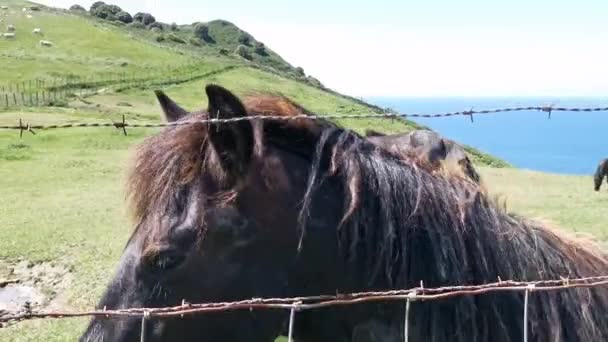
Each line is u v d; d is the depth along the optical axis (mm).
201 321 2549
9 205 18969
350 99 80625
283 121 2764
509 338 2684
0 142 31891
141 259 2529
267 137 2746
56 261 13180
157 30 111438
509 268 2732
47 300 11195
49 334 9445
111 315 2479
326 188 2727
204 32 123125
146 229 2555
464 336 2650
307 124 2801
